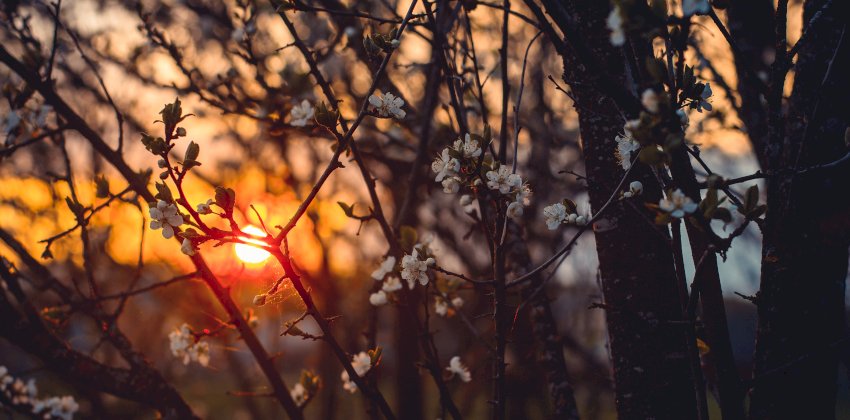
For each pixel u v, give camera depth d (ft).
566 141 14.90
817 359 6.08
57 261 16.70
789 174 5.38
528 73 15.21
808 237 6.06
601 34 6.40
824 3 6.44
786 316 6.13
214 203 5.11
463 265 15.72
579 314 17.53
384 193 18.75
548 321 8.88
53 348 8.44
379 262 9.07
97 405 10.78
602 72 5.01
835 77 6.21
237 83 11.73
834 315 6.17
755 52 8.38
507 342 6.11
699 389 5.17
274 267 5.93
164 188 5.08
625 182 5.79
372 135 13.42
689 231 5.30
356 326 18.16
